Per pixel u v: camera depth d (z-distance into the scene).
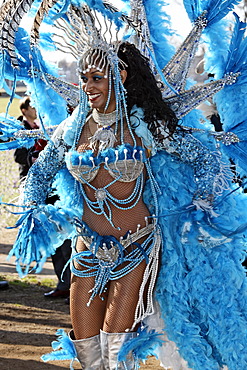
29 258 3.70
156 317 3.81
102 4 3.42
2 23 3.74
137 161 3.56
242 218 3.82
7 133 4.07
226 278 3.70
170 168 3.75
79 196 3.77
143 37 3.60
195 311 3.74
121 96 3.58
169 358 3.89
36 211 3.71
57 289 7.39
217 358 3.72
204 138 3.77
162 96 3.84
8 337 5.66
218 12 3.86
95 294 3.64
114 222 3.62
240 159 3.90
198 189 3.62
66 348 3.88
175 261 3.65
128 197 3.62
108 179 3.59
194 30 3.87
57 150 3.80
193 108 3.87
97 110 3.65
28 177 3.83
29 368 4.79
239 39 3.88
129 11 4.08
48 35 4.05
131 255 3.60
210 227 3.56
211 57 3.98
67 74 4.15
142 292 3.58
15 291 7.70
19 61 4.02
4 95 30.22
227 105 3.95
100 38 3.53
